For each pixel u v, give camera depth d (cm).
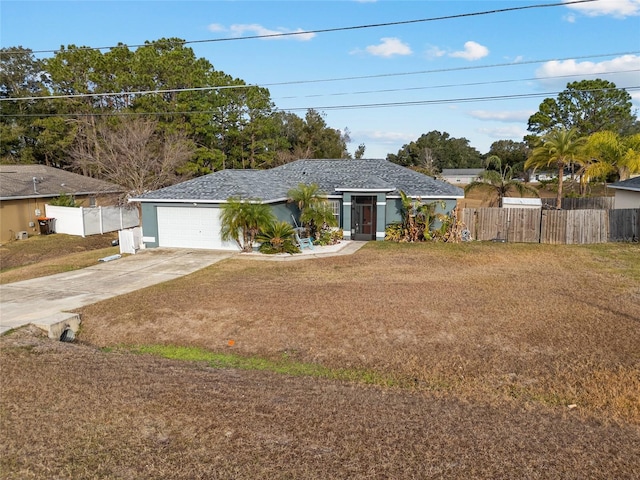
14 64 4478
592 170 3180
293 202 2220
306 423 561
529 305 1091
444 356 831
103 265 1695
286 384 719
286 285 1316
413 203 2166
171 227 2006
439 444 514
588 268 1537
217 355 890
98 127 3434
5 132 4109
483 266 1581
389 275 1438
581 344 857
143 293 1258
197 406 605
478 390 695
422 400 658
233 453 491
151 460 477
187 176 3356
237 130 4281
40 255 2120
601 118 4981
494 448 506
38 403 613
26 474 455
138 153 2897
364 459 482
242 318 1038
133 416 575
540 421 583
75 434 531
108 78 3719
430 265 1599
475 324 970
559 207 2656
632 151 3059
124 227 2797
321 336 938
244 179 2141
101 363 796
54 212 2630
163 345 947
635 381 701
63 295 1280
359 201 2211
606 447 513
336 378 772
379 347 882
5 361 782
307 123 5344
